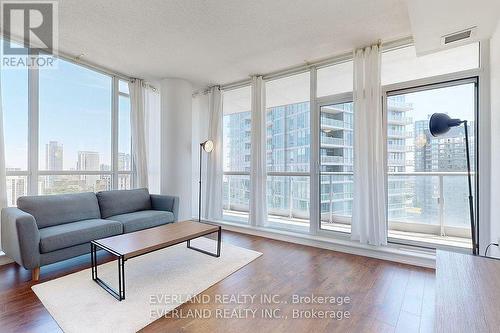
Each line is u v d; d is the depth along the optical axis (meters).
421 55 2.84
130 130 4.52
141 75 4.34
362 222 3.25
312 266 2.81
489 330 0.77
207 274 2.54
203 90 5.11
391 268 2.75
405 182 3.23
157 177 4.79
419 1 1.92
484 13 2.06
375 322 1.81
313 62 3.78
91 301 2.02
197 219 5.02
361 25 2.79
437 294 1.00
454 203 2.98
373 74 3.16
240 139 4.91
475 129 2.76
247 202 4.81
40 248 2.41
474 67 2.74
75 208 3.18
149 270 2.62
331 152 3.70
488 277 1.15
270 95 4.44
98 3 2.41
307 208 4.07
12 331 1.66
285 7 2.47
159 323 1.77
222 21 2.71
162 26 2.81
